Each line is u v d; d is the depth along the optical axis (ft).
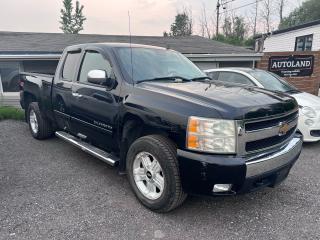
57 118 18.53
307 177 15.89
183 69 15.87
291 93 22.49
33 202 12.89
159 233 10.81
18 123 27.84
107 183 14.82
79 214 11.98
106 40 48.47
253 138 10.68
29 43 43.98
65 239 10.41
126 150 13.46
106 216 11.85
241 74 24.03
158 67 14.93
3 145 20.93
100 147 15.51
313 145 21.67
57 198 13.28
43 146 20.61
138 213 12.07
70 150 19.75
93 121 14.87
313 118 20.57
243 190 10.59
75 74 16.51
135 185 12.72
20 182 14.93
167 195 11.32
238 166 10.12
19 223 11.32
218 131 10.18
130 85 13.12
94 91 14.49
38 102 20.43
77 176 15.65
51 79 18.69
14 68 39.34
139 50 15.51
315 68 42.06
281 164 11.56
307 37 74.08
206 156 10.29
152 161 12.07
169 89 12.32
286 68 41.70
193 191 10.89
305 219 11.82
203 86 13.17
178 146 10.92
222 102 10.77
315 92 42.68
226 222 11.57
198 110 10.54
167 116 11.18
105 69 14.56
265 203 13.06
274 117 11.32
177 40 56.34
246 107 10.57
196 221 11.59
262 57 41.83
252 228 11.21
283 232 10.97
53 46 41.73
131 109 12.48
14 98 38.29
